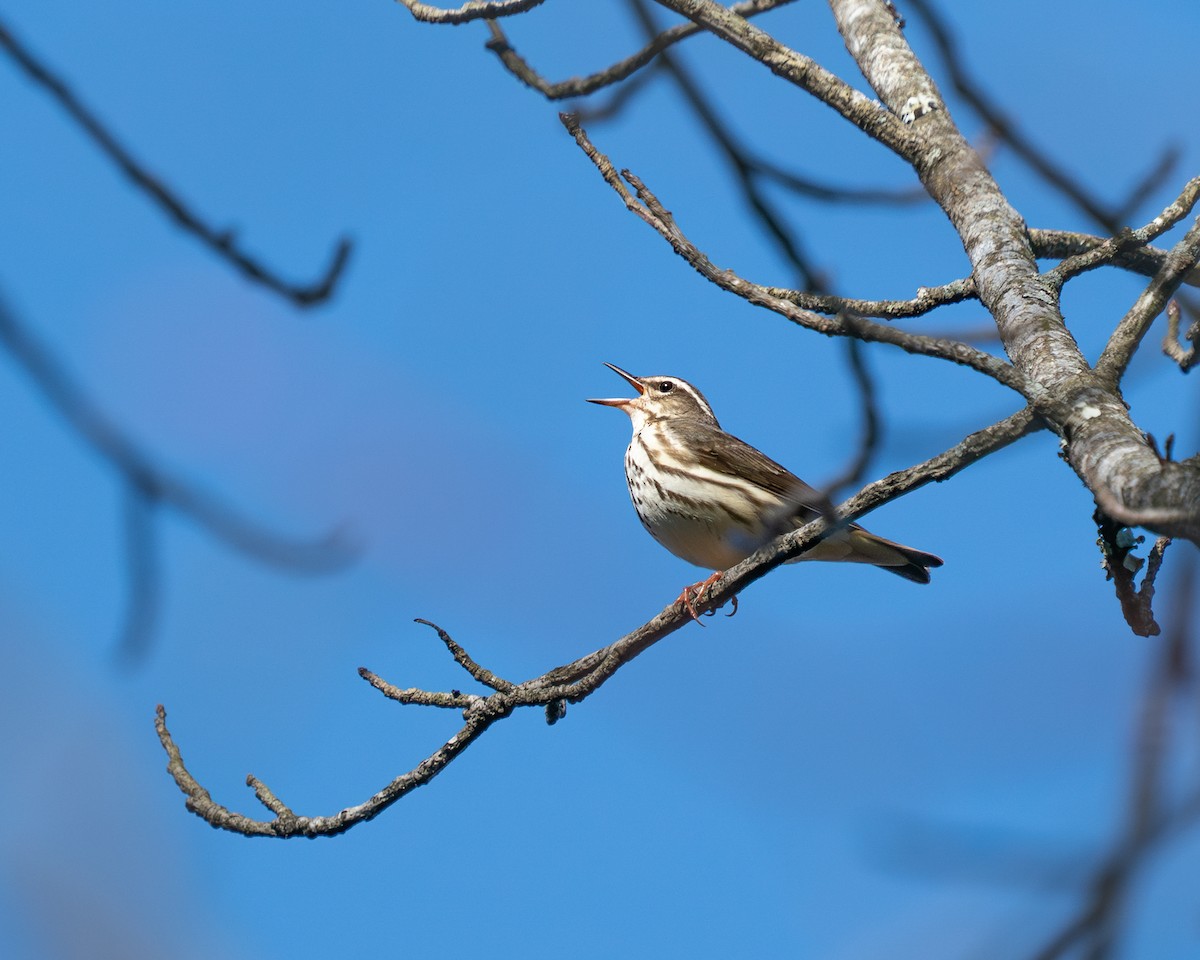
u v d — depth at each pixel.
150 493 8.40
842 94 11.75
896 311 12.28
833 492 8.61
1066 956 4.07
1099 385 9.15
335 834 12.67
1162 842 4.06
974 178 11.32
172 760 13.34
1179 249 9.77
